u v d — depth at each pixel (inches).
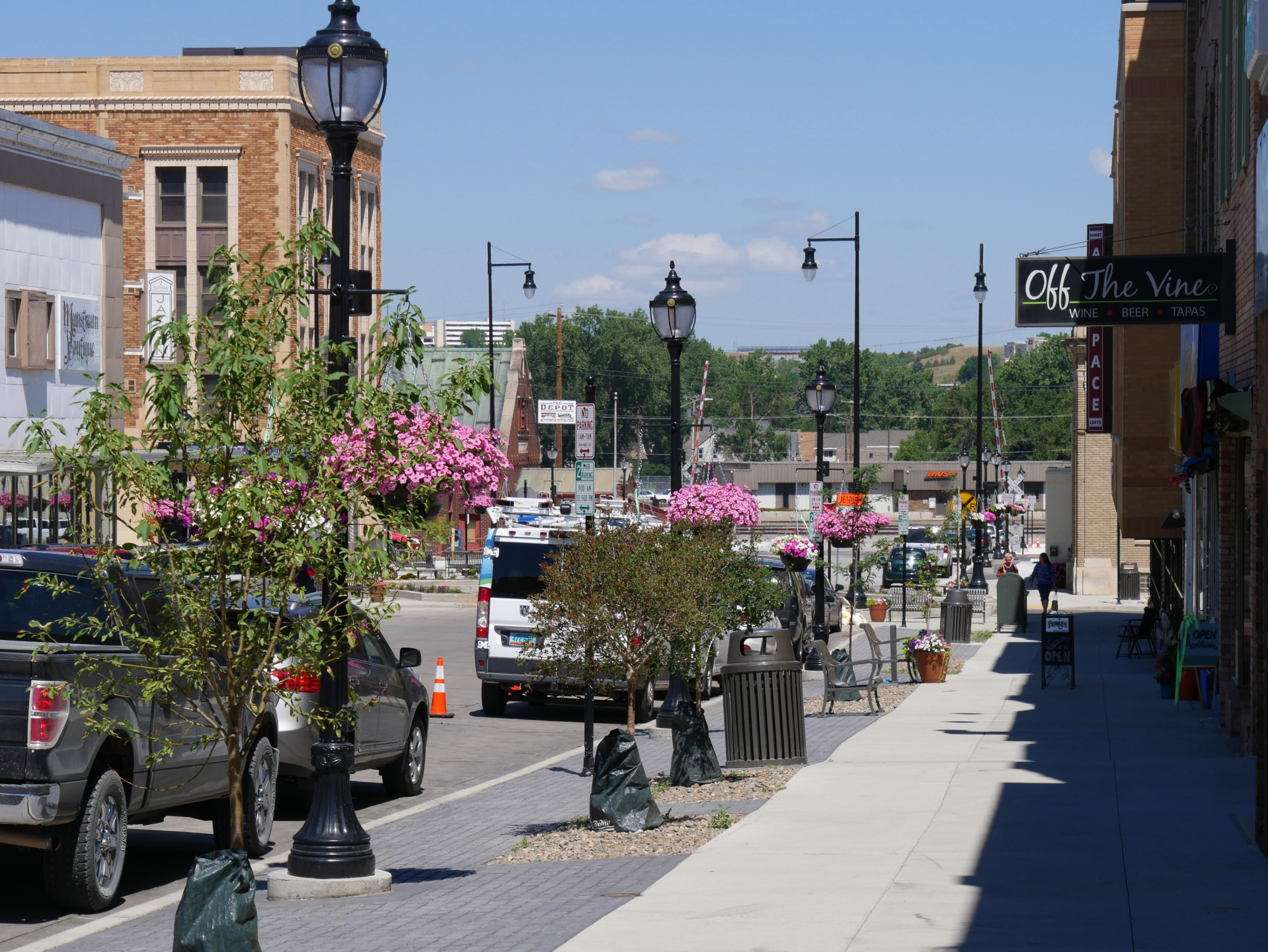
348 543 461.7
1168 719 1008.9
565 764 889.5
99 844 504.4
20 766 476.4
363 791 812.0
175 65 2802.7
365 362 487.2
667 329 1139.9
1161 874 500.4
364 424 451.2
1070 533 3543.3
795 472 6555.1
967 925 430.3
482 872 555.8
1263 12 721.6
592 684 768.9
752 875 509.4
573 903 486.0
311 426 440.8
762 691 797.2
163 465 429.4
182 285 2812.5
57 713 480.7
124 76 2802.7
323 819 518.0
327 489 437.1
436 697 1138.0
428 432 465.1
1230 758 802.8
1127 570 2694.4
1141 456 1434.5
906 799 674.2
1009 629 2000.5
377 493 461.1
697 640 770.2
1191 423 911.0
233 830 437.7
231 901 354.0
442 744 991.0
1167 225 1405.0
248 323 449.4
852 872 510.3
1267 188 639.1
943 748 861.8
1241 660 877.2
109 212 1994.3
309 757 690.8
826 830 596.4
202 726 575.5
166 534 432.8
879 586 2930.6
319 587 488.4
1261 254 650.8
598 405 7815.0
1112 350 1675.7
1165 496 1427.2
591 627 750.5
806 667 1512.1
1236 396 794.8
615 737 634.2
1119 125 1668.3
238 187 2800.2
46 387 1855.3
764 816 634.2
